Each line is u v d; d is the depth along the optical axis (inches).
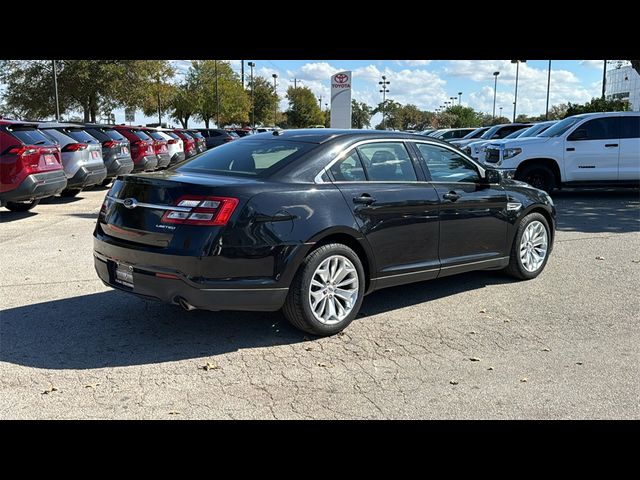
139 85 1617.9
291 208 176.7
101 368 163.2
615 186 526.3
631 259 299.7
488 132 791.1
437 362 169.6
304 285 179.2
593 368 165.9
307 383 155.2
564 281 258.4
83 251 315.0
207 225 165.8
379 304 224.8
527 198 251.9
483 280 260.2
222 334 189.8
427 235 212.1
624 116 522.0
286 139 203.3
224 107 2600.9
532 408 142.3
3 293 234.8
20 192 402.0
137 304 220.4
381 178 203.3
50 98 1536.7
